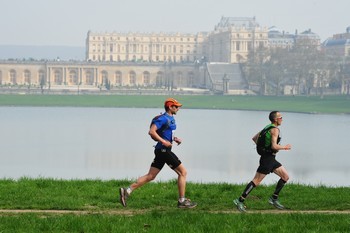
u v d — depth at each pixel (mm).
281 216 45062
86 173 127375
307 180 121062
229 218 43844
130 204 51750
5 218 43344
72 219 42969
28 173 126812
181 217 44250
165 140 49156
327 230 40719
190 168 141500
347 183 115125
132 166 144250
